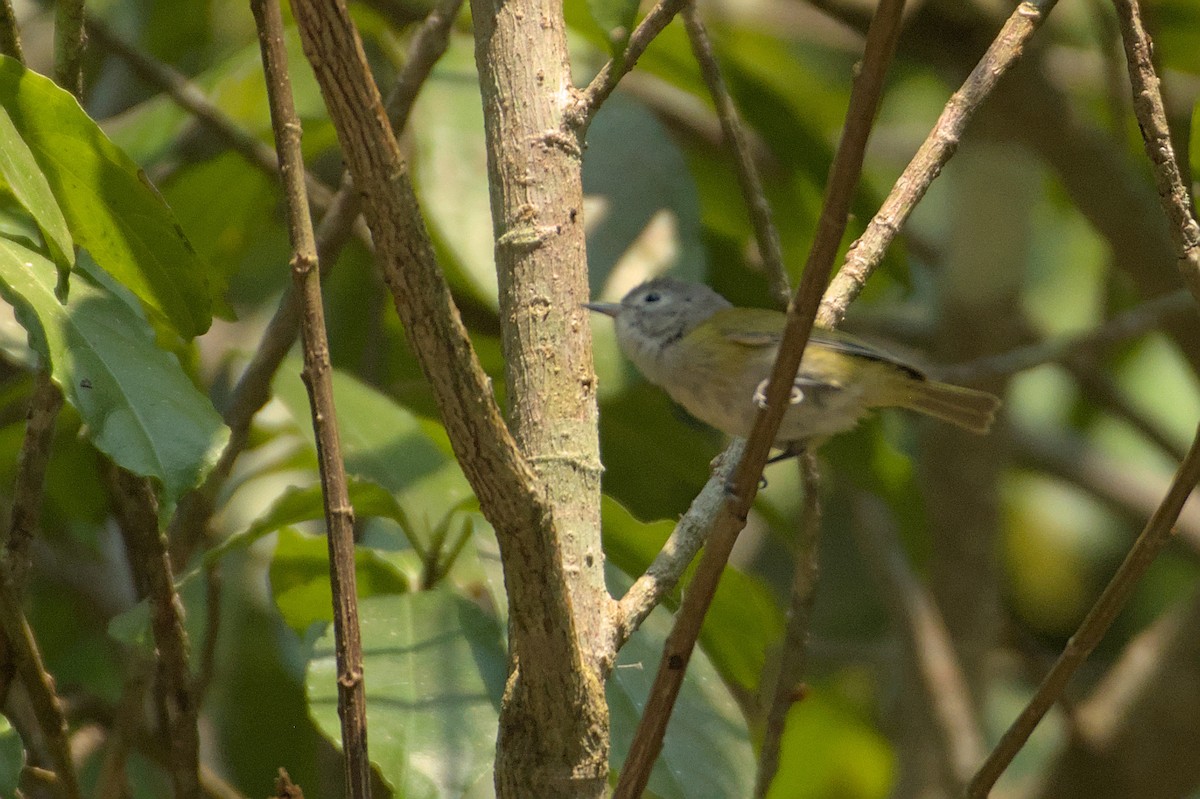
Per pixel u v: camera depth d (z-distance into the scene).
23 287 5.66
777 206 11.34
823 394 7.42
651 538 7.38
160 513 5.45
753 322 7.89
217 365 10.37
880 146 16.36
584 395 5.27
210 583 7.45
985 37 11.12
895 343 13.83
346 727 4.81
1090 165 11.23
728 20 13.51
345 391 8.20
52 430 5.96
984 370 10.84
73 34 5.92
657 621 7.09
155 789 9.85
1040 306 15.74
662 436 10.50
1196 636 11.02
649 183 9.56
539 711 4.70
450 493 7.61
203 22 12.56
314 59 3.98
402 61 9.94
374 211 4.09
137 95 12.59
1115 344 13.16
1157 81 5.57
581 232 5.39
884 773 14.07
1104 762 10.97
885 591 11.73
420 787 5.86
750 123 10.67
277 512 7.07
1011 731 5.63
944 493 12.06
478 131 9.30
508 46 5.50
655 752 4.67
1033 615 16.12
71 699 9.27
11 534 5.91
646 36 5.62
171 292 6.15
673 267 9.32
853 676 15.45
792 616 7.02
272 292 13.51
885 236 6.66
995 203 11.78
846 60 16.31
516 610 4.54
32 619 10.87
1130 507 14.93
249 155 9.73
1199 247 5.52
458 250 8.92
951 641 12.02
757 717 9.38
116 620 6.67
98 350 5.67
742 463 4.58
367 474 7.65
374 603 6.63
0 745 5.79
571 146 5.41
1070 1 14.87
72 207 5.87
